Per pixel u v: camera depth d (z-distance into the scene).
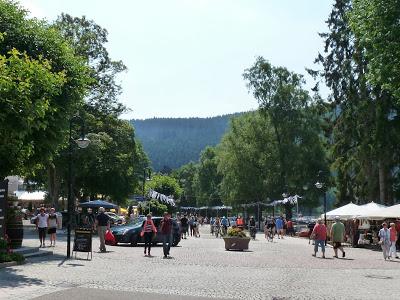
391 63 26.72
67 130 25.98
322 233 25.67
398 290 13.77
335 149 44.06
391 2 26.61
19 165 24.17
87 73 34.25
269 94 64.69
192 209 137.00
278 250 29.56
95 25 54.66
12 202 22.78
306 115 64.06
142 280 14.08
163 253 23.45
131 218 48.12
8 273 14.71
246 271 17.53
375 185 41.34
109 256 21.80
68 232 20.80
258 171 65.56
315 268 19.62
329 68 46.94
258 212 66.06
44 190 58.06
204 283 13.94
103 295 11.15
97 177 53.78
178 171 174.00
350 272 18.50
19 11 27.92
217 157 73.06
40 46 27.73
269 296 12.07
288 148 62.56
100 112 54.06
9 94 15.80
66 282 13.09
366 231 38.56
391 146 38.00
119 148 54.28
